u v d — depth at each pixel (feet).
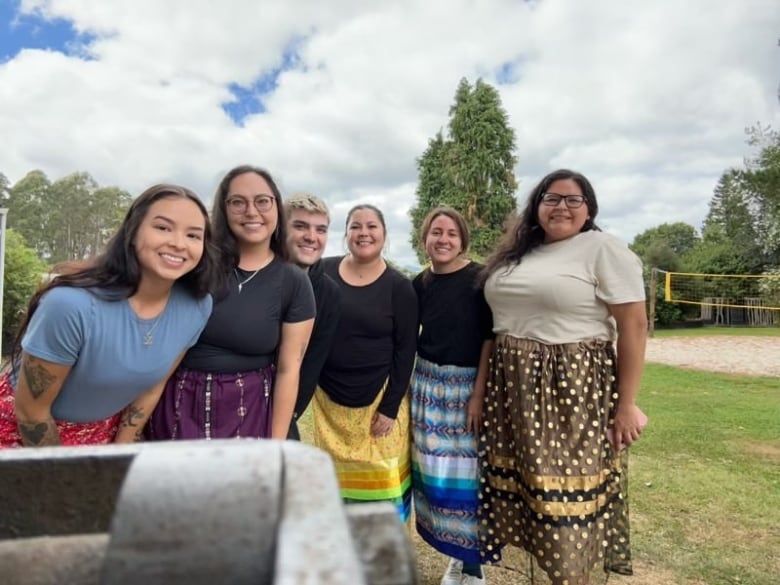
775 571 8.53
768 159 63.98
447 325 8.00
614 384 6.79
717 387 24.99
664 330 66.28
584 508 6.41
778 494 11.55
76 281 4.80
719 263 75.15
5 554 2.35
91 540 2.42
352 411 8.25
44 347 4.68
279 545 1.55
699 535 9.70
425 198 62.69
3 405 5.14
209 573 1.64
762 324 67.67
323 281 7.44
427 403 8.19
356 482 8.25
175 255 4.91
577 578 6.30
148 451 1.91
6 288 29.04
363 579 1.42
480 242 56.59
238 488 1.74
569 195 6.81
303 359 7.32
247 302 5.90
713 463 13.57
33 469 2.46
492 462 7.27
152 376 5.18
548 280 6.66
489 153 58.49
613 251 6.59
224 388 5.82
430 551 9.47
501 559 7.48
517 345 6.93
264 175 6.16
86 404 5.08
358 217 8.14
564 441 6.55
